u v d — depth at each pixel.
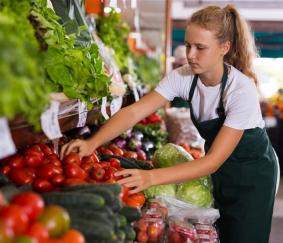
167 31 6.47
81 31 2.80
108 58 3.60
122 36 5.67
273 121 8.39
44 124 1.41
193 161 1.98
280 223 4.62
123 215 1.61
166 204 2.33
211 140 2.48
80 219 1.33
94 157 2.12
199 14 2.06
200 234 2.17
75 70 1.87
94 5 3.74
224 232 2.60
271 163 2.51
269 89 12.21
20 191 1.49
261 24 11.27
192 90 2.41
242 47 2.38
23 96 1.05
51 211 1.11
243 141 2.41
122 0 3.88
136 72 5.95
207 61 2.06
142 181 1.86
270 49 11.45
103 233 1.28
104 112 2.35
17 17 1.71
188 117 4.81
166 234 2.11
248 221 2.49
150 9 7.92
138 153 3.56
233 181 2.51
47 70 1.70
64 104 1.73
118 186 1.58
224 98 2.25
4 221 0.98
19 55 1.03
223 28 2.06
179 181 1.94
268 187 2.49
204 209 2.33
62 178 1.72
